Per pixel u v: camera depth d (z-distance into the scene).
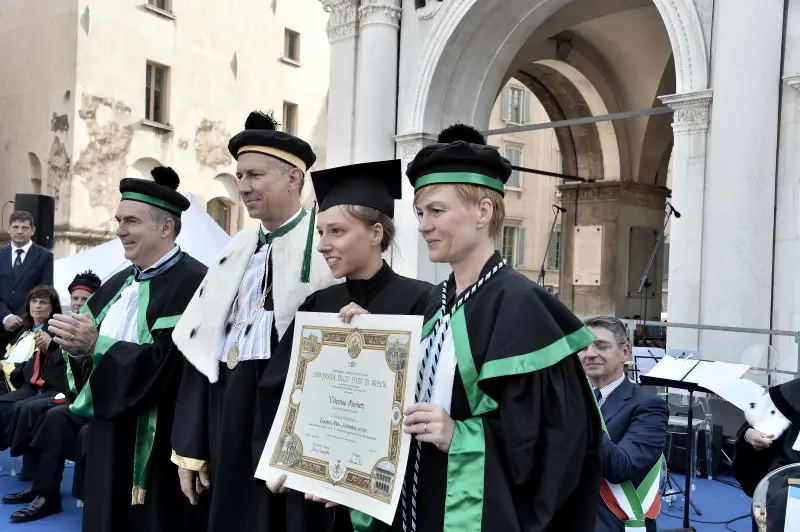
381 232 2.25
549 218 28.36
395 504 1.75
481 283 1.85
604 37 13.73
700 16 7.73
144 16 18.72
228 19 20.80
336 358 2.03
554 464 1.66
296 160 2.70
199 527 3.28
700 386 4.26
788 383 3.24
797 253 6.96
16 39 18.92
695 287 7.69
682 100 7.77
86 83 17.58
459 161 1.82
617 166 15.09
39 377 6.06
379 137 10.93
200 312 2.82
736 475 3.59
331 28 11.49
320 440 1.99
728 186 7.28
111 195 18.17
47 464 5.22
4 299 7.72
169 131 19.36
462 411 1.80
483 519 1.66
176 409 2.88
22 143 18.73
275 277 2.65
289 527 2.22
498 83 11.23
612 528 2.79
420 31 10.75
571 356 1.79
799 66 7.00
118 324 3.34
